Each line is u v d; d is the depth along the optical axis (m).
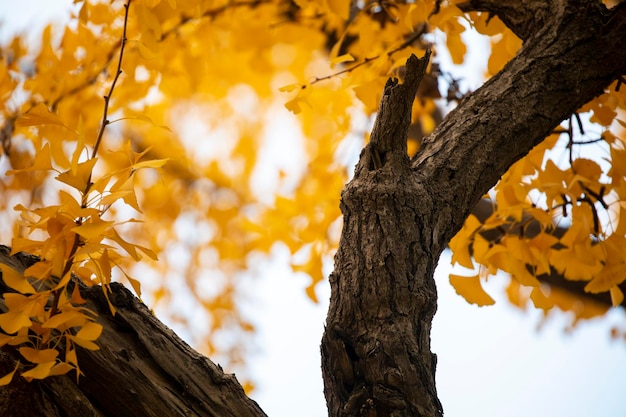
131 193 2.29
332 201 3.34
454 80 3.23
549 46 2.66
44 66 3.23
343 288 2.50
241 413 2.45
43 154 2.31
